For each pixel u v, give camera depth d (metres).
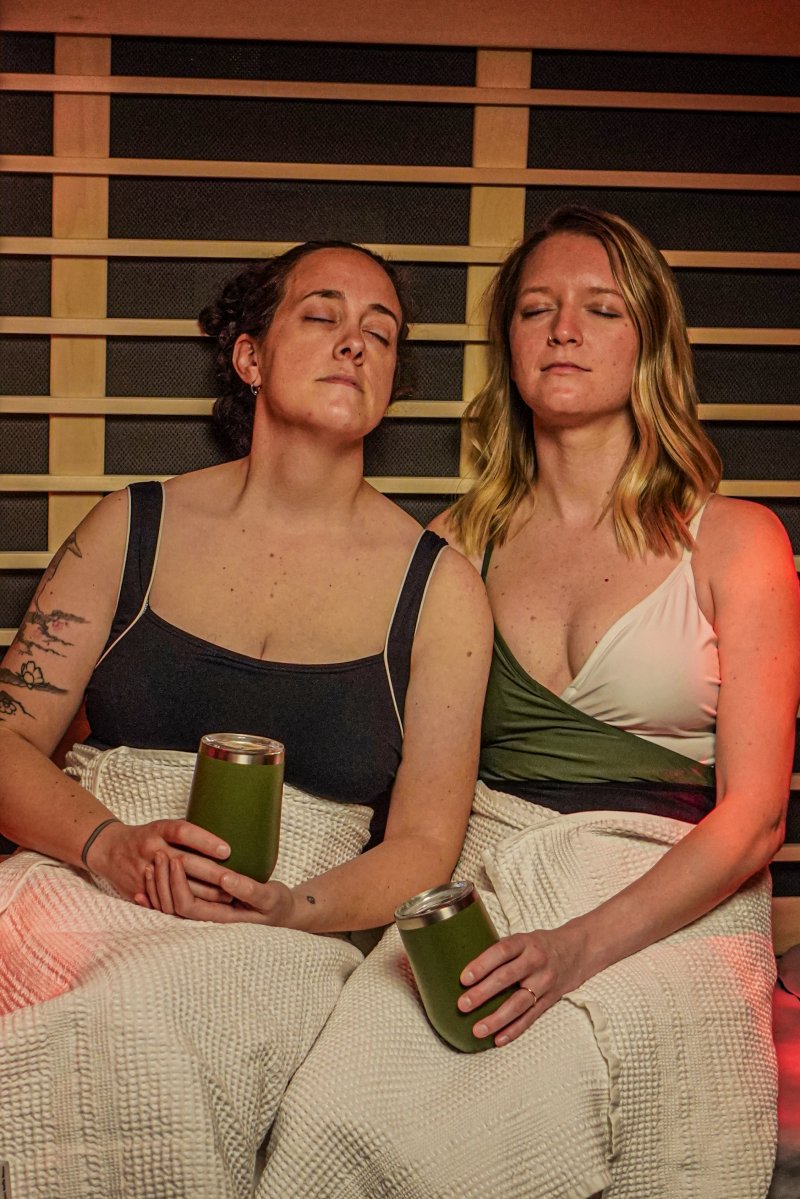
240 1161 1.24
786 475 2.04
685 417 1.72
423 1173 1.26
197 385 1.97
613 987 1.40
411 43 1.92
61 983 1.34
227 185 1.95
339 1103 1.28
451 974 1.32
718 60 1.98
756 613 1.63
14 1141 1.24
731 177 1.97
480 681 1.67
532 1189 1.26
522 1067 1.32
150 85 1.90
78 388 1.95
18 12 1.89
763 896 1.64
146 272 1.95
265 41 1.93
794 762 2.04
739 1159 1.39
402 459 2.00
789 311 2.02
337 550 1.68
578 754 1.66
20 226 1.93
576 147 1.97
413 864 1.56
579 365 1.69
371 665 1.64
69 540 1.68
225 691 1.60
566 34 1.93
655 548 1.69
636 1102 1.35
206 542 1.67
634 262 1.72
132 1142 1.21
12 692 1.64
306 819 1.56
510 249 1.96
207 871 1.38
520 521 1.82
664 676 1.64
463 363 1.99
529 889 1.53
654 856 1.58
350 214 1.96
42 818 1.52
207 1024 1.27
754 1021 1.48
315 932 1.48
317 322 1.64
